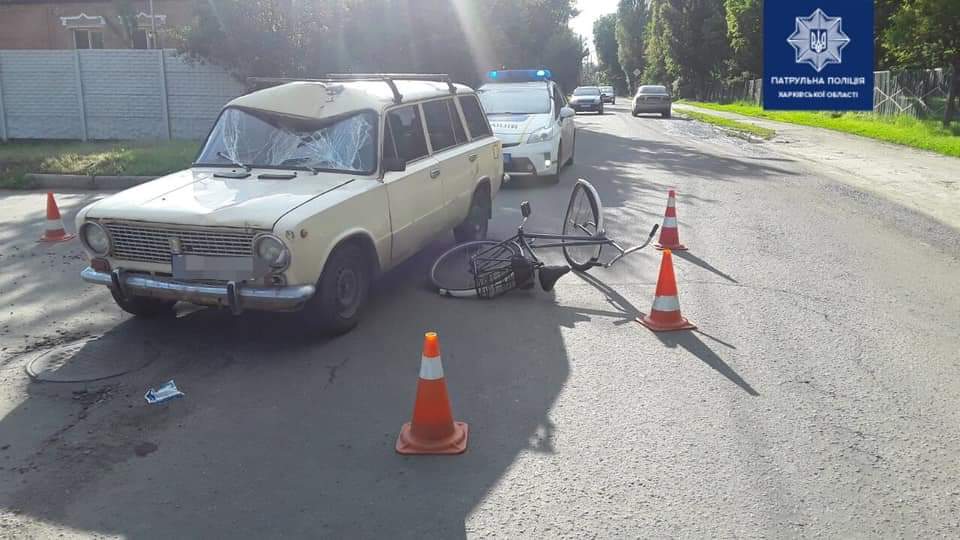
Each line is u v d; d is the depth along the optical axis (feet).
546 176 43.29
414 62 67.82
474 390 15.99
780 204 37.81
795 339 19.03
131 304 19.39
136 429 14.28
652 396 15.69
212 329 19.49
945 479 12.60
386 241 20.26
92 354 17.80
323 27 58.44
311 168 20.12
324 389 16.05
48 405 15.19
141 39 82.69
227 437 13.99
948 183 45.52
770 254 27.66
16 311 20.86
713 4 200.54
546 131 41.70
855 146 66.95
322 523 11.37
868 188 43.45
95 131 63.41
